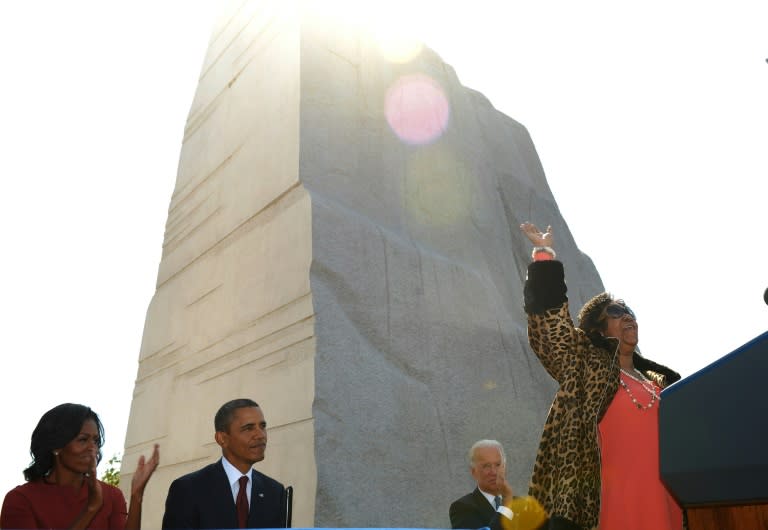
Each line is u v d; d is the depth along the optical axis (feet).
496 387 24.72
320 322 20.39
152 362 28.09
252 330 22.62
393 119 28.17
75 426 10.78
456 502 14.80
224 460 13.17
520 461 24.22
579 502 8.87
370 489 19.25
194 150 31.37
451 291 25.22
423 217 27.27
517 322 28.63
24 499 10.45
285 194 23.63
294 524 18.11
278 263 22.54
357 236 23.02
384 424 20.56
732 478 4.00
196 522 12.39
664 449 4.26
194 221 28.96
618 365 9.92
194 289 26.99
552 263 10.04
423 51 32.24
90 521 10.19
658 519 9.04
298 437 19.02
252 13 30.71
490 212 30.94
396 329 22.68
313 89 25.44
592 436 9.22
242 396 21.86
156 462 10.46
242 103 28.81
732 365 4.11
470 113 33.65
